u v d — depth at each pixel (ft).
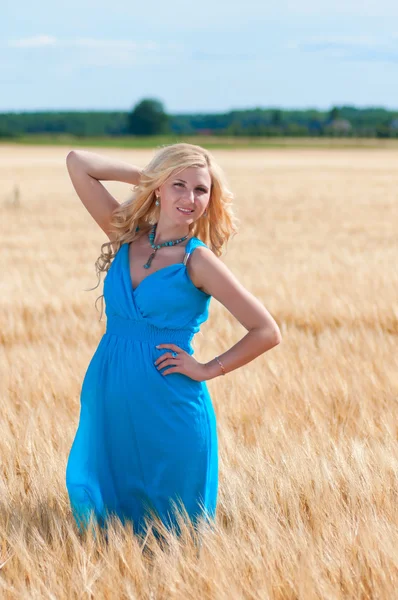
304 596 9.58
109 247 13.16
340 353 23.62
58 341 25.57
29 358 22.61
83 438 12.65
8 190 130.93
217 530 11.37
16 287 37.35
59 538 11.44
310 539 10.92
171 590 9.90
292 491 12.39
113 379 12.25
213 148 386.32
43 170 193.98
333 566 10.30
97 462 12.51
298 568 9.98
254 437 15.70
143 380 12.04
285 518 11.71
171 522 12.12
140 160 235.20
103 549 11.17
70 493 12.50
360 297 32.73
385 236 69.72
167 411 12.12
